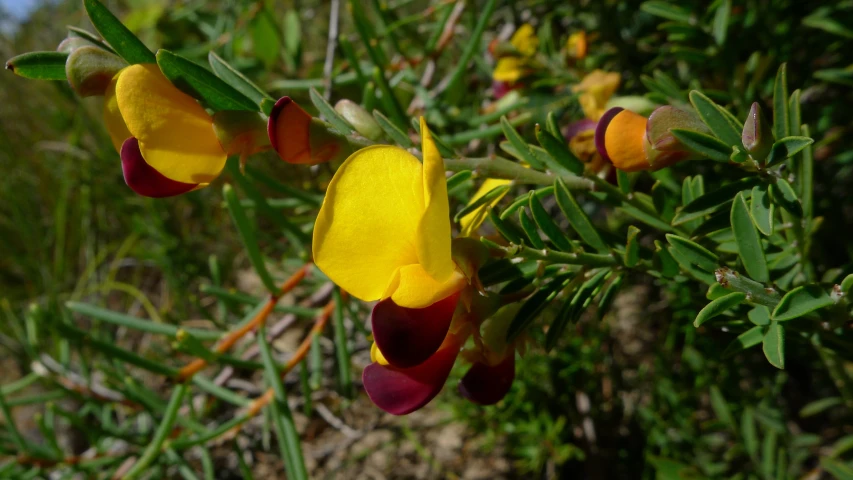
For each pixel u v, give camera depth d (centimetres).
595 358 18
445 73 21
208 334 13
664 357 17
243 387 19
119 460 15
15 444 15
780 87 7
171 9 22
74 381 16
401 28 16
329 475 20
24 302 27
